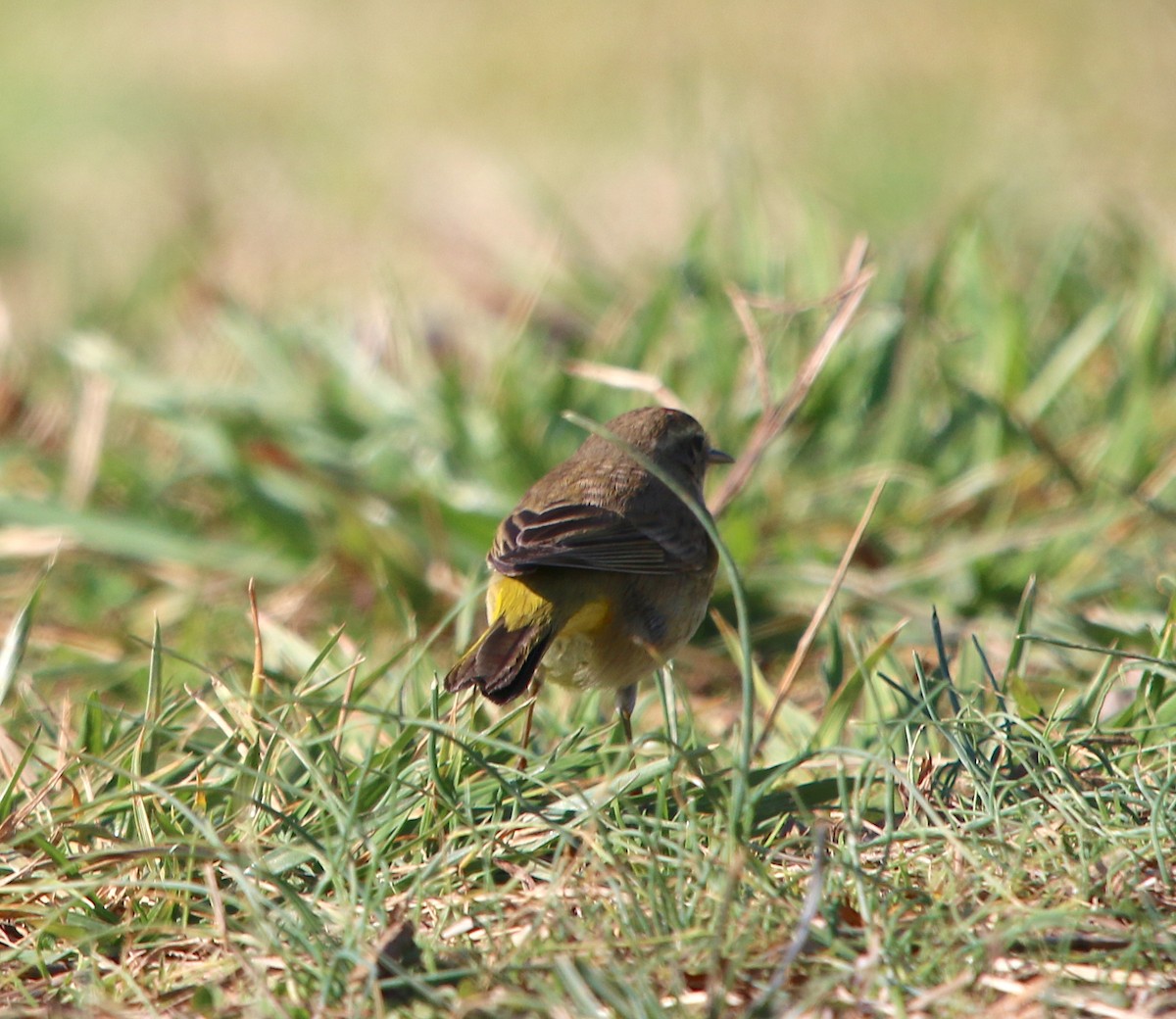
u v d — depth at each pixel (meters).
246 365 16.39
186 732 8.58
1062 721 8.34
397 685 9.19
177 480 13.87
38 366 17.08
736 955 6.33
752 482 13.19
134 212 25.22
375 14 38.25
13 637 9.38
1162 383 14.30
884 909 6.69
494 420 13.73
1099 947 6.60
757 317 14.91
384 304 15.78
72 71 33.53
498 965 6.38
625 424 11.24
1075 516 12.35
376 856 7.05
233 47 35.94
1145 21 31.05
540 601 9.48
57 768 8.38
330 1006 6.31
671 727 9.22
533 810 7.14
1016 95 27.31
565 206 21.98
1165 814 7.26
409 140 28.12
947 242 15.20
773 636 11.48
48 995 6.75
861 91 28.16
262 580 12.66
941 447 13.70
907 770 7.74
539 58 33.22
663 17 35.28
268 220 23.75
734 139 20.25
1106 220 19.47
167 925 6.88
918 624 11.35
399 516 12.80
